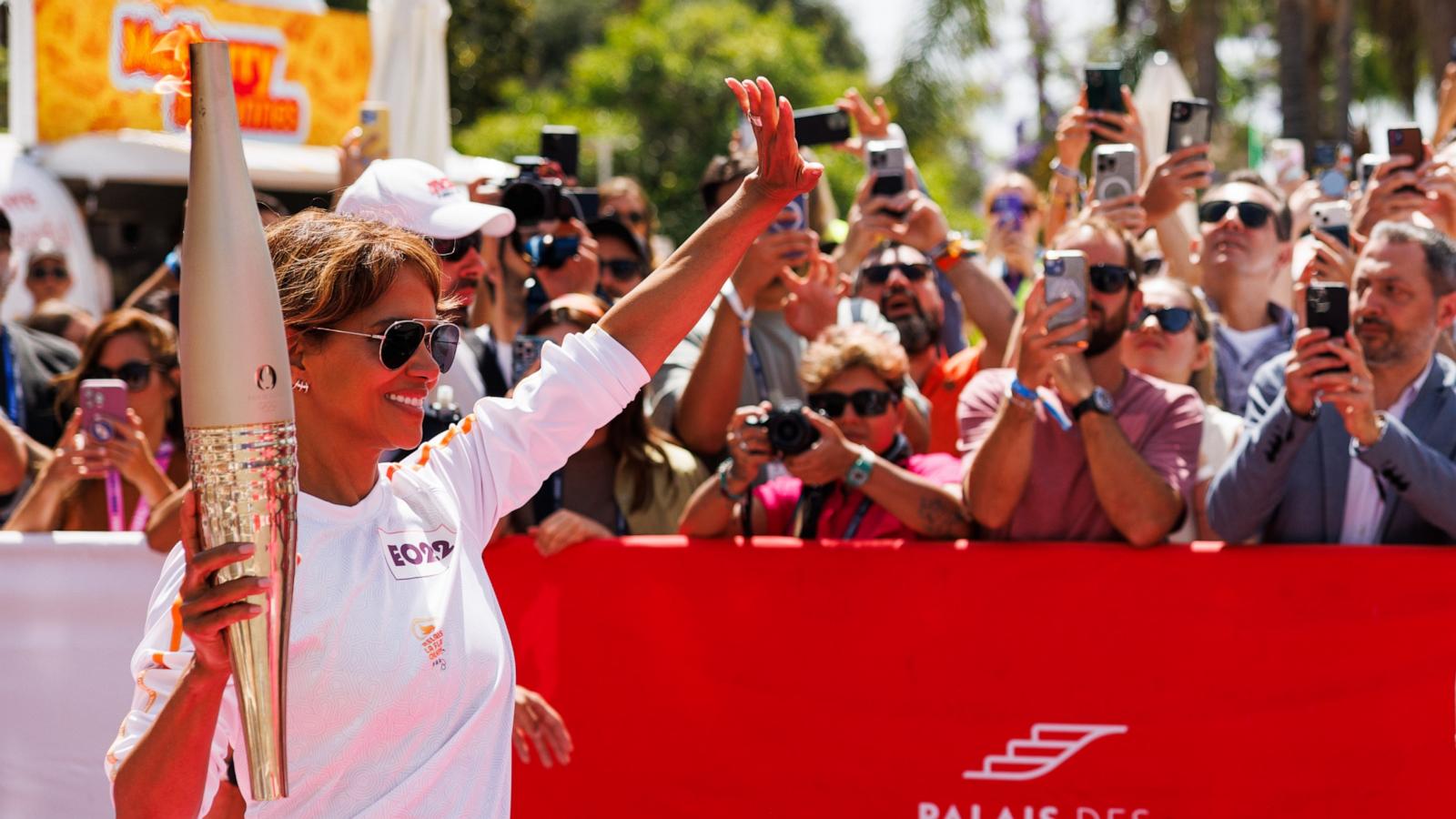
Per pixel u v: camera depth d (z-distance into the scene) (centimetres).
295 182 1136
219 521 188
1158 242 640
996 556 392
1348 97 2111
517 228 500
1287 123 2066
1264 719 382
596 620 415
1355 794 379
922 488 405
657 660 412
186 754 195
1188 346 494
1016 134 1443
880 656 399
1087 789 390
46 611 429
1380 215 518
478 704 231
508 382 486
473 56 2427
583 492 459
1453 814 374
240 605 185
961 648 395
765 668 405
